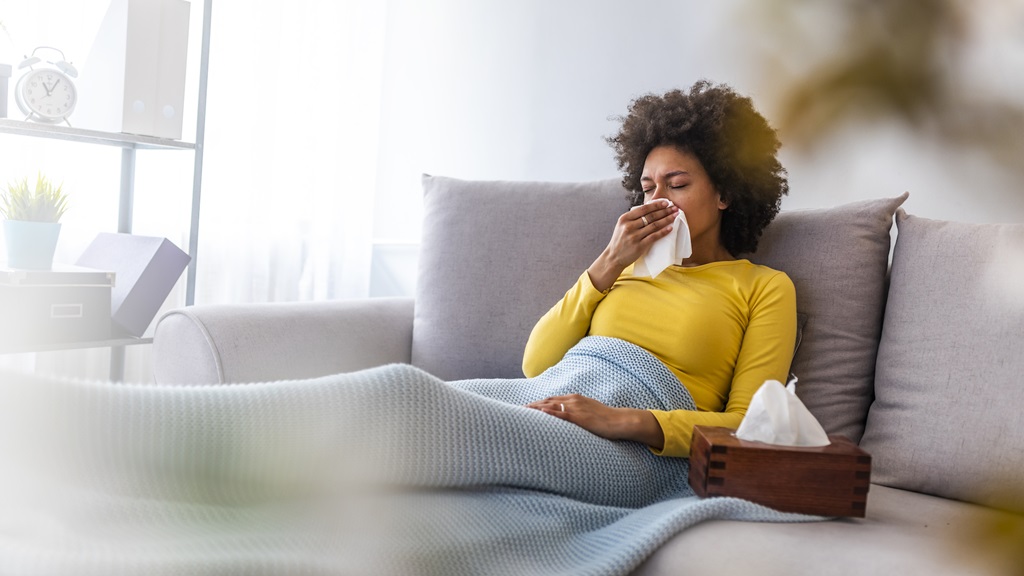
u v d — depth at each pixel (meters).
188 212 2.48
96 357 2.36
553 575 1.03
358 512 1.00
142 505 0.90
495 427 1.14
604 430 1.29
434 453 1.08
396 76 2.80
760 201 1.56
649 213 1.56
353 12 2.75
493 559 1.04
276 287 2.70
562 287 1.81
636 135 1.67
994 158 0.16
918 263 1.45
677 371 1.50
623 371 1.46
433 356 1.87
